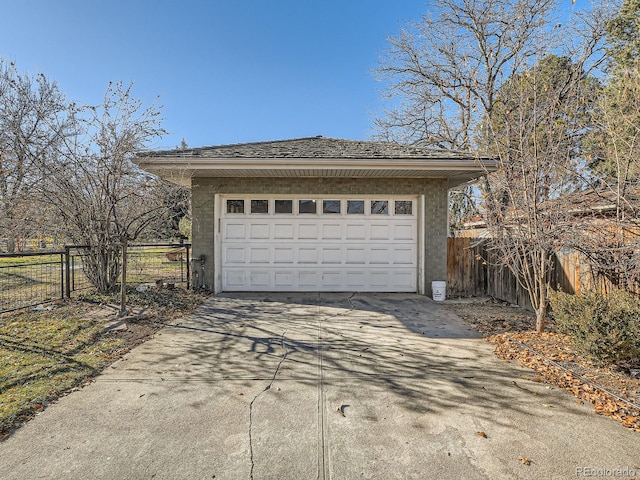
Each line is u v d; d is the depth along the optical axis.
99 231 7.28
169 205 6.56
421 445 2.64
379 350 4.74
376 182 8.57
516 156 5.54
